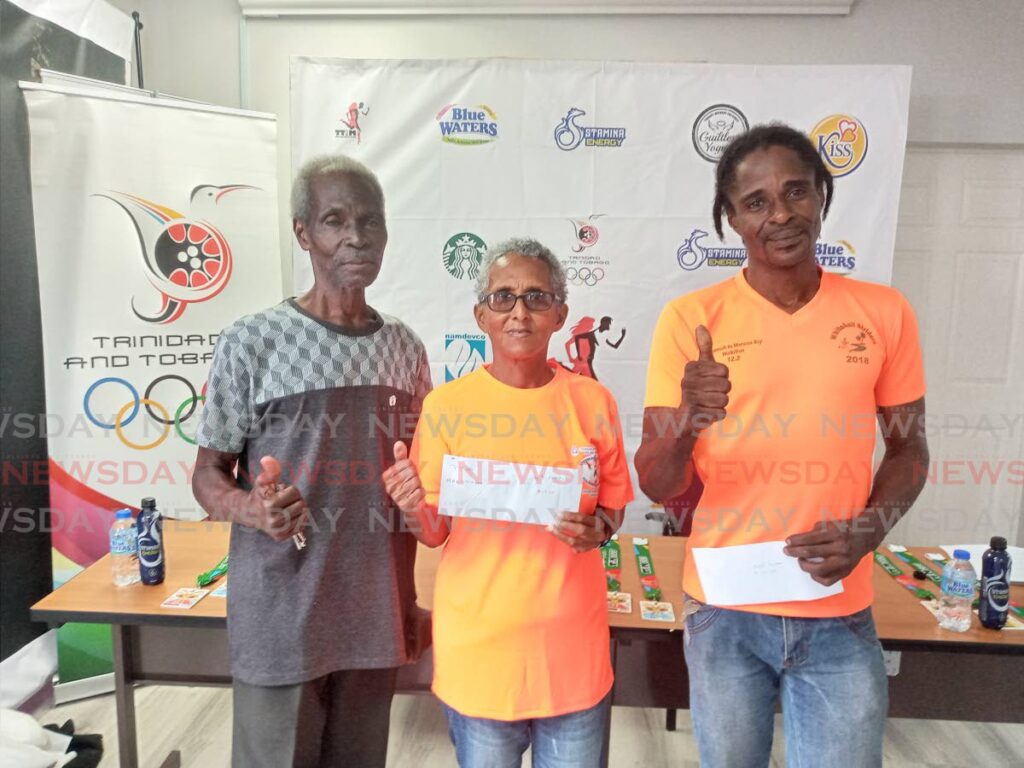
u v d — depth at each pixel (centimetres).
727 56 288
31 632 241
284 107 301
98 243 236
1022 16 280
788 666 121
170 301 247
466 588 125
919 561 189
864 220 263
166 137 242
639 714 234
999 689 167
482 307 127
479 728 125
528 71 260
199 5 297
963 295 310
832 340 121
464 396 127
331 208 130
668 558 190
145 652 179
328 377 131
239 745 135
